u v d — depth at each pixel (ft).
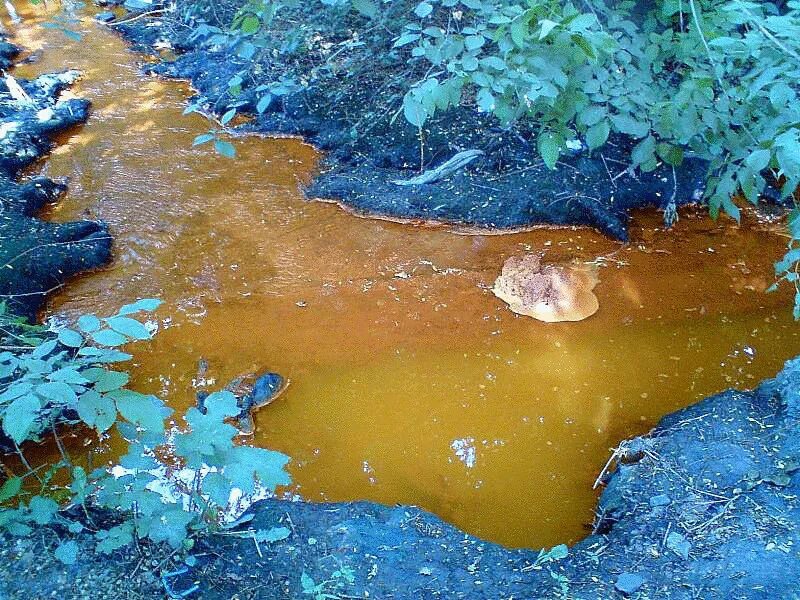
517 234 14.79
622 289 13.30
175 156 17.15
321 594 7.57
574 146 15.93
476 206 15.16
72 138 17.79
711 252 14.28
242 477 6.93
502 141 16.34
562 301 12.94
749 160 10.38
